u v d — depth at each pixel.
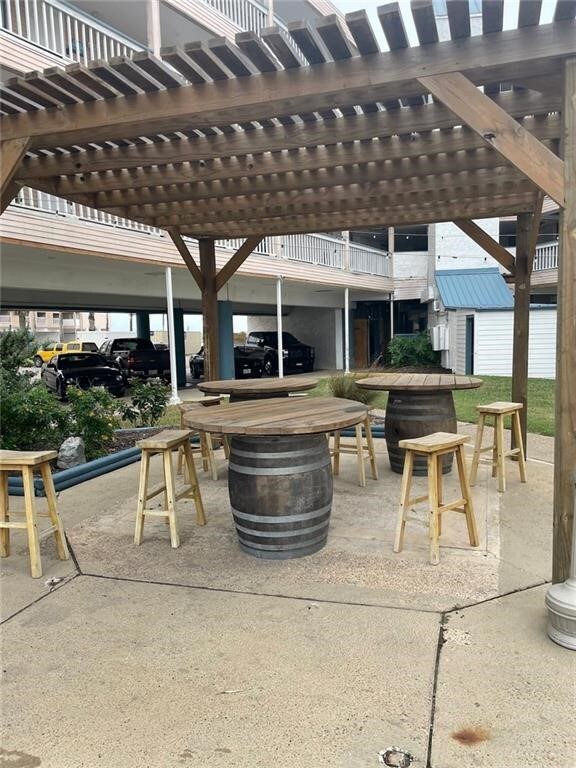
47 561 3.83
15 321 47.03
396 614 2.98
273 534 3.70
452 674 2.46
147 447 4.02
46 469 3.79
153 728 2.18
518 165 2.71
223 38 2.68
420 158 4.69
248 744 2.09
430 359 19.70
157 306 16.77
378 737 2.10
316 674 2.49
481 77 2.80
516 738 2.08
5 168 3.61
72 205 9.84
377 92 2.91
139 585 3.43
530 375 16.28
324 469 3.80
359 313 23.12
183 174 4.73
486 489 5.22
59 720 2.24
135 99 3.27
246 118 3.24
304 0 15.46
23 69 8.73
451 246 19.88
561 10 2.46
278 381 6.46
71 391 7.01
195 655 2.66
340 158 4.39
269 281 15.95
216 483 5.72
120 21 12.88
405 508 3.80
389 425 5.82
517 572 3.46
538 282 18.70
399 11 2.49
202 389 5.98
